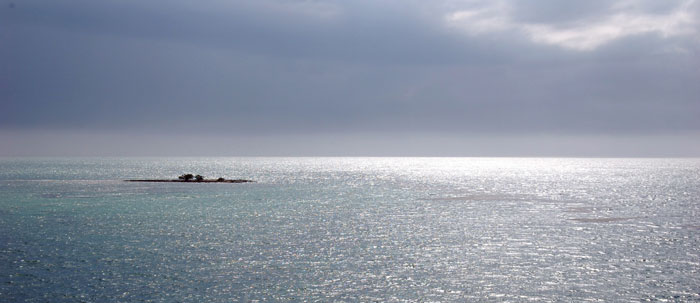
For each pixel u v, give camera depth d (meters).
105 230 50.22
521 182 145.62
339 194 98.44
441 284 31.31
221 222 56.59
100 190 101.31
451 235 48.47
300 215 63.75
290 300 28.33
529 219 60.75
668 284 31.30
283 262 36.72
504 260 37.69
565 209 72.62
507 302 28.14
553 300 28.38
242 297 28.75
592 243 44.41
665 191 109.56
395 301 28.25
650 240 45.91
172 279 32.12
